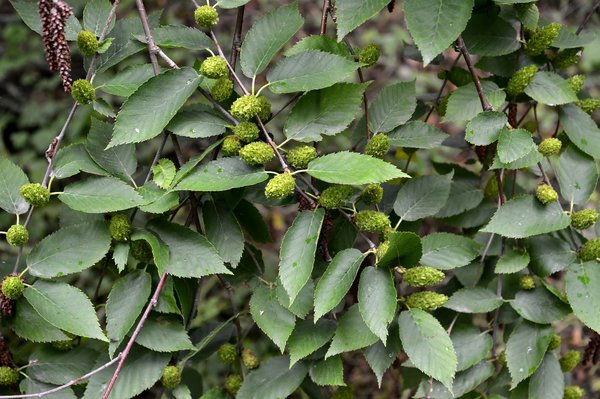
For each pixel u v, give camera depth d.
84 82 0.96
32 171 1.87
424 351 0.94
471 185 1.11
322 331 0.98
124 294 0.97
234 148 0.96
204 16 0.97
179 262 0.97
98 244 0.97
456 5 0.92
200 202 1.02
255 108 0.95
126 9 2.13
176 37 1.00
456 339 1.01
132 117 0.94
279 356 1.02
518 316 1.03
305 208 0.98
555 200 0.99
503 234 0.98
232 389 1.03
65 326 0.94
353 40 2.22
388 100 1.04
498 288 1.02
